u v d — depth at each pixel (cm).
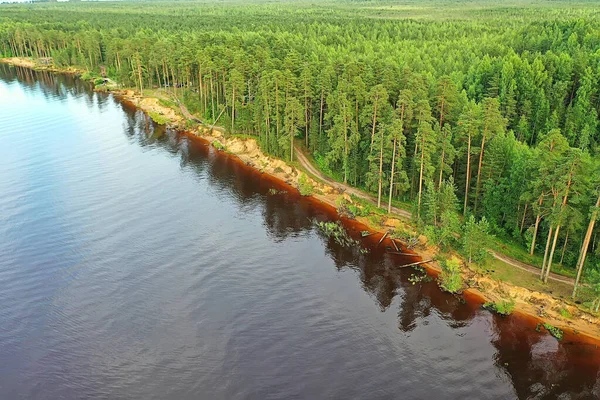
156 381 5000
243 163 10750
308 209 8762
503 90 10169
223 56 13125
